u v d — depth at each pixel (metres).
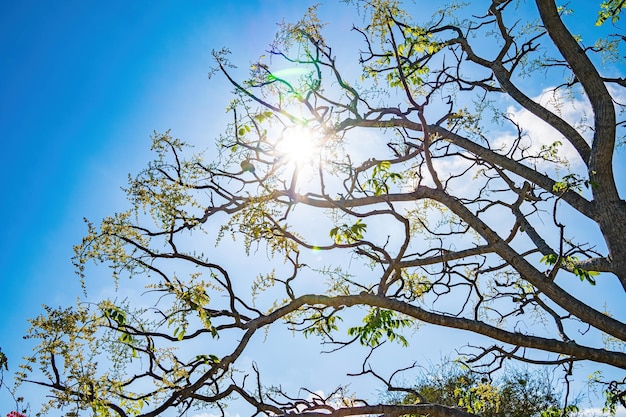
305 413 6.09
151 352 5.68
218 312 6.34
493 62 9.62
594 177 7.98
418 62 9.15
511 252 7.11
